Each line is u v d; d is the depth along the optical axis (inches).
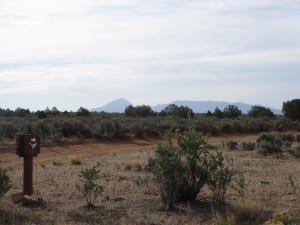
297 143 1453.0
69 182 620.1
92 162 917.8
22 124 1657.2
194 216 435.8
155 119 2324.1
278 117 2797.7
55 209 459.2
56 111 2783.0
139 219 424.8
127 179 648.4
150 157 800.3
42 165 870.4
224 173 487.5
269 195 533.3
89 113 2701.8
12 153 1195.9
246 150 1203.9
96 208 465.4
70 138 1558.8
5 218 412.8
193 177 490.9
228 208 462.0
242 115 3100.4
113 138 1659.7
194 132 498.9
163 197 475.8
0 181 460.1
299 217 431.2
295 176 694.5
